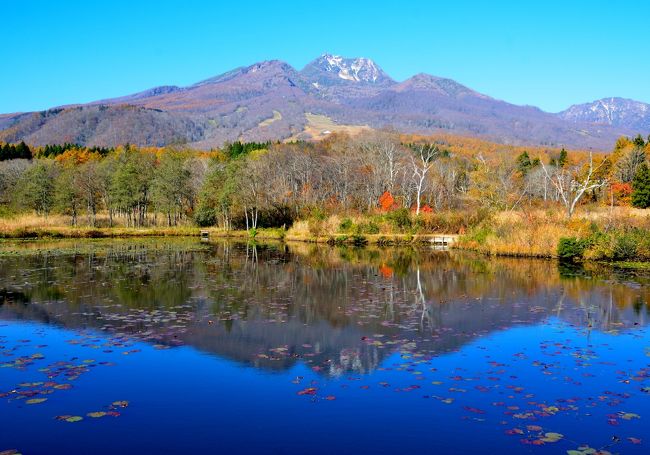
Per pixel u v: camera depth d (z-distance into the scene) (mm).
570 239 29547
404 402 8836
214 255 33125
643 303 16984
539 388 9430
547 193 63844
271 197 57156
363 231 44406
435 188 65125
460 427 7922
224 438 7617
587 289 19625
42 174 58844
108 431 7812
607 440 7480
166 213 63156
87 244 41906
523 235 32188
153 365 10672
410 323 14266
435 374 10180
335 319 14656
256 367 10578
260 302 17078
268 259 30578
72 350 11633
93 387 9477
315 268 26266
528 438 7543
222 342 12305
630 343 12312
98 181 60125
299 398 9031
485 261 29375
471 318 14867
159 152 115438
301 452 7223
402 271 25031
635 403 8750
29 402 8789
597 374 10148
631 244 27953
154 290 19250
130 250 36531
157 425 8016
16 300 17141
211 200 60438
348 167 71750
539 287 20141
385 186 70125
